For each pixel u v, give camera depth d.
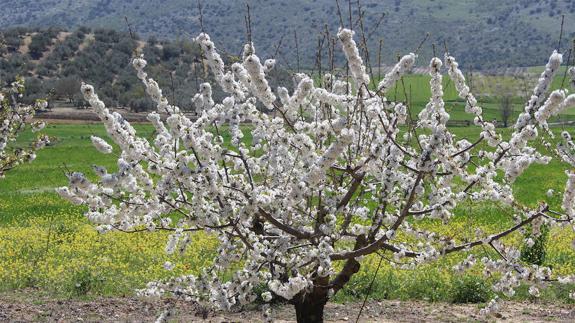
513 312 9.99
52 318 9.54
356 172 6.61
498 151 6.44
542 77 5.86
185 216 6.32
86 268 12.41
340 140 5.25
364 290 10.96
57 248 14.57
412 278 11.37
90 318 9.59
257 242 6.48
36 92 77.38
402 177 6.52
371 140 6.38
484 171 6.29
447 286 11.02
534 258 11.85
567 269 11.98
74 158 46.16
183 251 6.97
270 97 5.78
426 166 5.77
